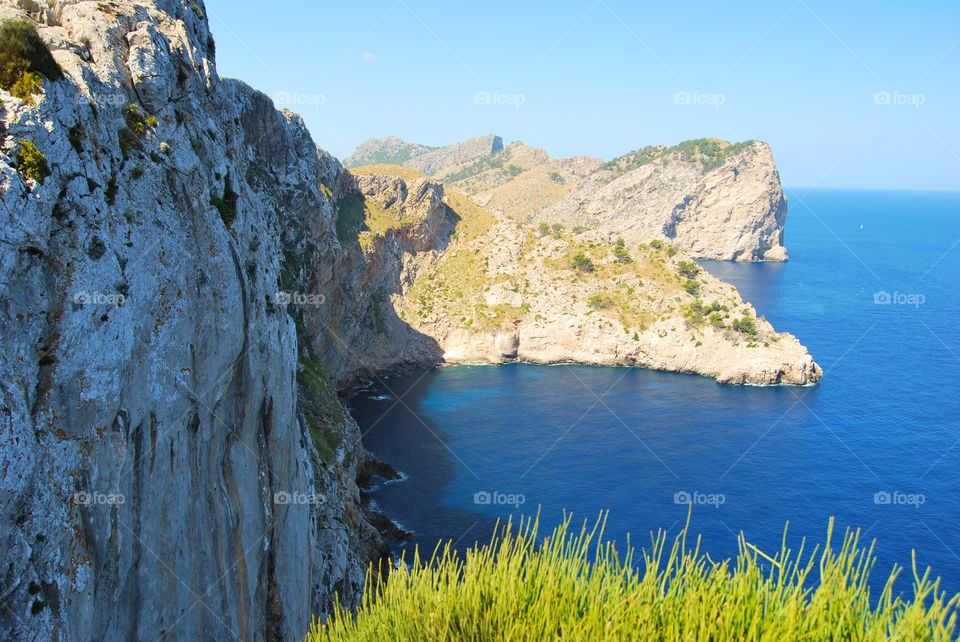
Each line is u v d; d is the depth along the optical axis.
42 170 18.94
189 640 26.00
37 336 18.80
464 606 14.80
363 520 71.50
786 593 12.49
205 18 37.88
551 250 177.88
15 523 16.84
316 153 126.50
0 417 16.69
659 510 85.00
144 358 23.33
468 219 193.25
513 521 81.06
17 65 19.47
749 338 148.12
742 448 105.69
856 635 11.29
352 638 15.97
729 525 81.50
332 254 118.50
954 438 110.25
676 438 109.69
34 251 18.75
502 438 108.75
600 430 113.12
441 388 136.75
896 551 75.81
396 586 16.11
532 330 160.88
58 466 18.64
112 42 25.33
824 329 184.38
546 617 13.59
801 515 84.38
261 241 36.59
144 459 23.23
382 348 148.12
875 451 104.75
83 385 19.88
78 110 21.58
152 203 24.73
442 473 94.75
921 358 158.00
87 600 19.33
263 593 33.38
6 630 16.42
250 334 31.81
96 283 20.66
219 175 31.38
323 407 82.69
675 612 12.94
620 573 14.60
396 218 166.88
